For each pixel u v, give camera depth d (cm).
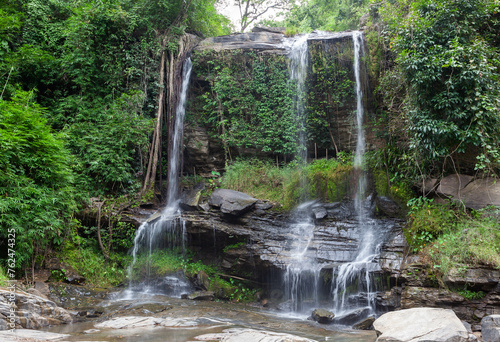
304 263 921
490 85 807
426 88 874
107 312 748
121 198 1146
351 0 1752
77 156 1167
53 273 879
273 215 1105
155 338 545
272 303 932
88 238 1042
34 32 1343
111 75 1317
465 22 867
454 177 941
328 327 700
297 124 1312
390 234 934
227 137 1340
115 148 1192
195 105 1412
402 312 549
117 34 1345
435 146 862
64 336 550
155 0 1425
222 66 1395
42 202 845
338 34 1356
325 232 1014
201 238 1070
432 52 866
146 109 1348
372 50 1239
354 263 858
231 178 1255
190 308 796
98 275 974
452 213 855
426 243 812
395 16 976
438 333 454
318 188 1156
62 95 1333
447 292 666
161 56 1378
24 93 1065
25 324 589
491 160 849
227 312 782
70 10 1405
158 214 1099
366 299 795
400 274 746
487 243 707
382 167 1107
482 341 513
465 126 830
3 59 1223
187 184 1299
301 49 1352
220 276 1036
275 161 1350
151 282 998
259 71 1370
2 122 856
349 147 1281
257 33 1470
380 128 1180
